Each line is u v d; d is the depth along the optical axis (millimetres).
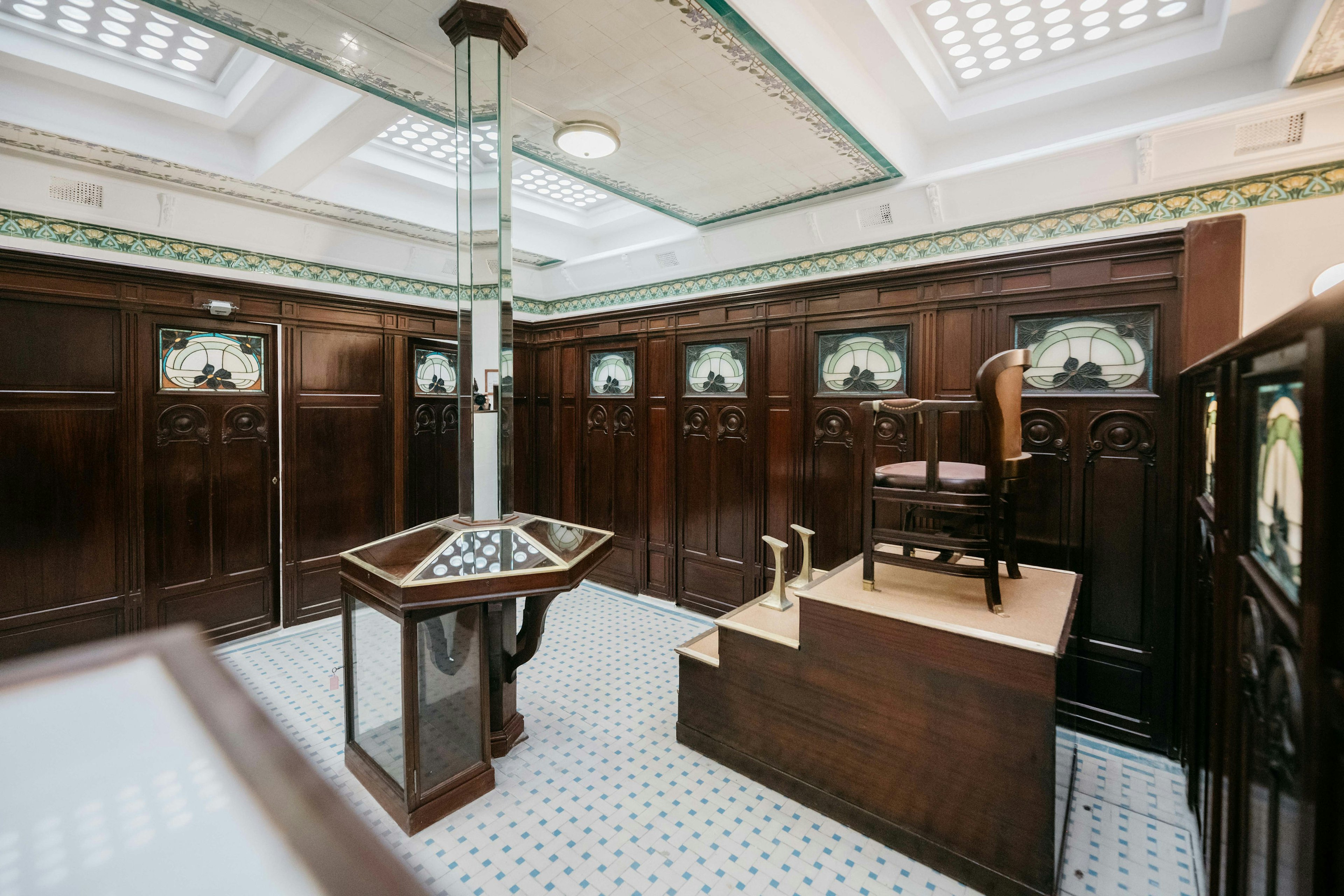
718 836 2365
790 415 4301
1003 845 2045
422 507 5203
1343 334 854
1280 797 1145
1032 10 2729
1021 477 2227
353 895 265
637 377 5238
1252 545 1473
